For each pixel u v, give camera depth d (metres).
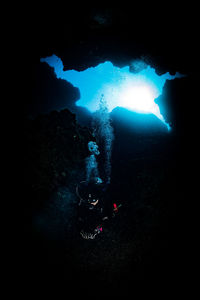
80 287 3.06
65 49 5.53
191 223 3.91
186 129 5.68
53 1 4.24
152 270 3.28
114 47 5.49
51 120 4.79
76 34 5.04
